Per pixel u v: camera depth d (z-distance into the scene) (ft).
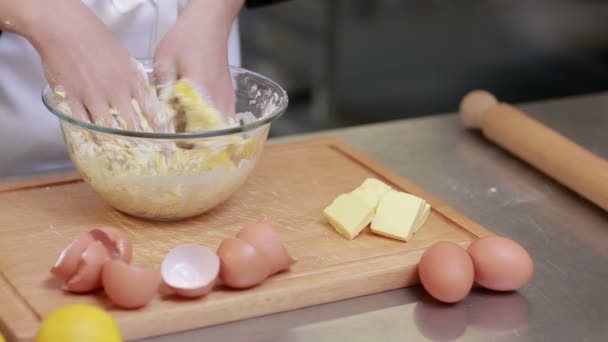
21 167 5.01
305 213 3.96
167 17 4.72
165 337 3.11
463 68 9.63
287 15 9.67
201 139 3.49
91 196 4.04
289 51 9.76
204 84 3.93
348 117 9.33
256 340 3.13
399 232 3.71
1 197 3.97
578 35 8.78
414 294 3.48
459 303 3.42
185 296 3.18
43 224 3.75
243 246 3.21
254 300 3.23
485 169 4.76
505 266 3.37
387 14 9.45
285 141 4.78
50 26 3.58
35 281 3.26
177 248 3.19
